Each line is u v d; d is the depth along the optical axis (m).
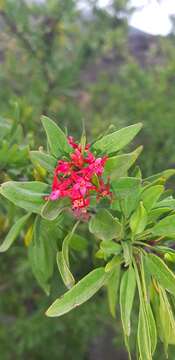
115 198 0.19
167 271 0.19
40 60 0.53
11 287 0.58
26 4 0.53
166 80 0.62
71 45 0.57
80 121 0.54
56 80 0.51
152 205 0.19
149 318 0.19
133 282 0.19
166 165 0.57
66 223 0.24
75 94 0.56
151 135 0.58
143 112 0.58
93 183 0.19
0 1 0.52
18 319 0.54
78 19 0.58
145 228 0.20
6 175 0.26
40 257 0.23
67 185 0.19
